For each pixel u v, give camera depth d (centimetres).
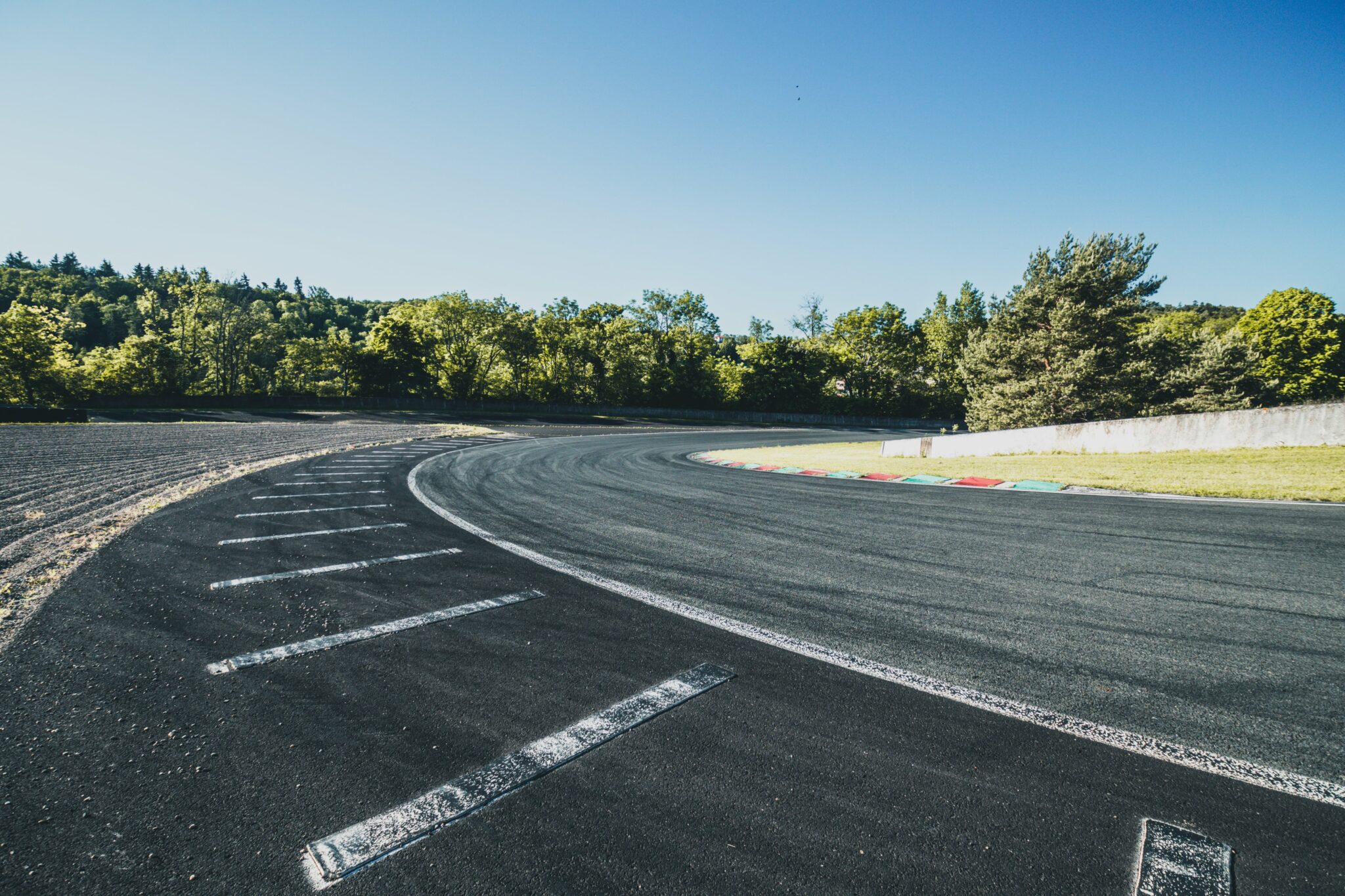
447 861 203
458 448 2198
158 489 1000
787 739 278
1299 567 529
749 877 195
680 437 3650
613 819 224
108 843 211
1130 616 429
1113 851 205
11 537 661
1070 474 1145
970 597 480
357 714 302
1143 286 2709
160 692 323
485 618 442
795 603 475
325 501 954
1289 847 205
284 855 206
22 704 307
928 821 221
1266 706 303
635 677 345
